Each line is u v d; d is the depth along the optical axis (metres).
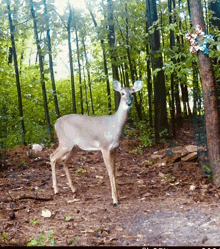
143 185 5.68
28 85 12.23
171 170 6.41
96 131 4.81
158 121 9.49
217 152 5.13
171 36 9.22
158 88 9.45
